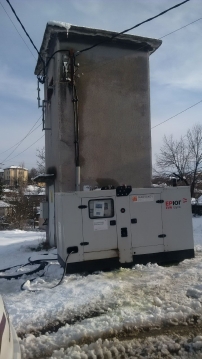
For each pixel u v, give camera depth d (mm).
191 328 4043
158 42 10508
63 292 5320
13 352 2170
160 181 26016
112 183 9867
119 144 10031
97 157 9805
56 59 9758
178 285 5449
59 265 6887
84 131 9734
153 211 6812
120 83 10203
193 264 6699
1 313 2250
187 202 7070
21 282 6395
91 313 4508
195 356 3441
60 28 9445
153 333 3951
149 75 10609
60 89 9609
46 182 11219
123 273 6246
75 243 6348
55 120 10070
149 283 5570
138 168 10156
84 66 9883
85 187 9430
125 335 3924
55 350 3637
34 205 35781
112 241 6535
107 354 3531
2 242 12906
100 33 9883
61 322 4301
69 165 9539
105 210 6570
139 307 4609
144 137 10320
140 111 10344
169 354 3504
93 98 9891
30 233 16109
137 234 6680
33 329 4152
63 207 6348
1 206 39531
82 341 3826
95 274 6285
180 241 6961
